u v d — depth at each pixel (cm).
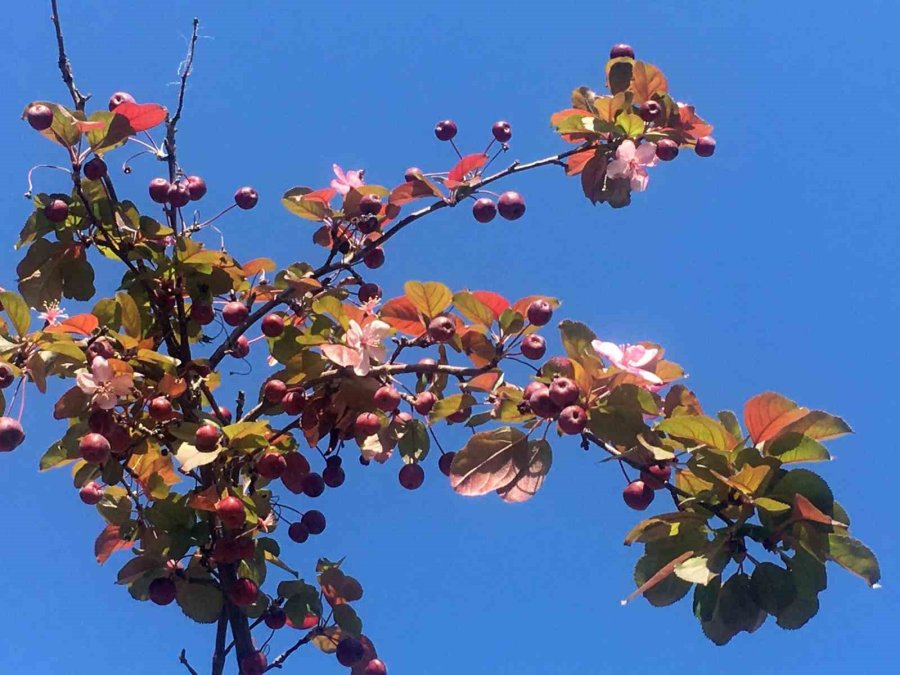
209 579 409
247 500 384
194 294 454
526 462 344
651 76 484
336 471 455
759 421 333
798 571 313
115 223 445
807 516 306
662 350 357
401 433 434
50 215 430
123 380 370
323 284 483
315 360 414
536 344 374
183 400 418
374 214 474
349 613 437
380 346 396
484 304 392
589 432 337
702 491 321
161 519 400
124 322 404
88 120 422
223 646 404
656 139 470
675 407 355
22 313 372
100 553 430
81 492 421
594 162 475
